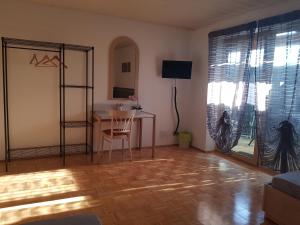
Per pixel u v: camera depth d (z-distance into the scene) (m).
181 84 5.04
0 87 3.64
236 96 3.88
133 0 3.42
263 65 3.43
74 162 3.88
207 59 4.61
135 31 4.48
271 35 3.32
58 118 4.08
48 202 2.60
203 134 4.74
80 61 4.12
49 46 3.86
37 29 3.78
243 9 3.66
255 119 3.63
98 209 2.49
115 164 3.86
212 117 4.41
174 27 4.81
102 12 4.05
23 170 3.47
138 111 4.45
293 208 2.17
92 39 4.16
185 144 4.95
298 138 3.05
